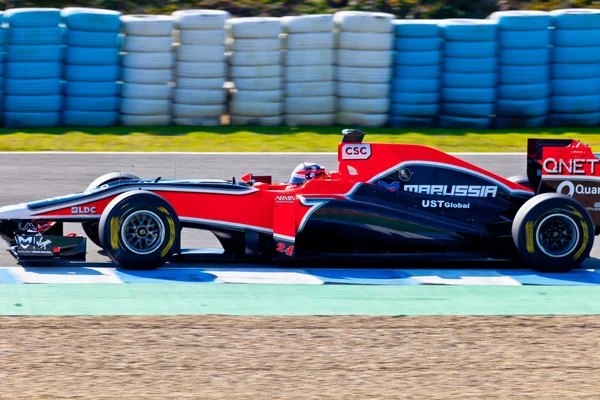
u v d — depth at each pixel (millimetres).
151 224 24609
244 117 51094
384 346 19047
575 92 52375
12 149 43406
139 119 50094
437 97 51531
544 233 25766
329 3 75812
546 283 25000
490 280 25297
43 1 72250
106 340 19016
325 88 51312
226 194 25688
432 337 19734
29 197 33969
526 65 51312
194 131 49156
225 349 18641
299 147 45781
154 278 24281
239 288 23625
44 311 21000
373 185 26438
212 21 49812
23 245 24781
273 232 25719
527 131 51250
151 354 18234
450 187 26797
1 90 48344
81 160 40906
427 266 27266
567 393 16516
